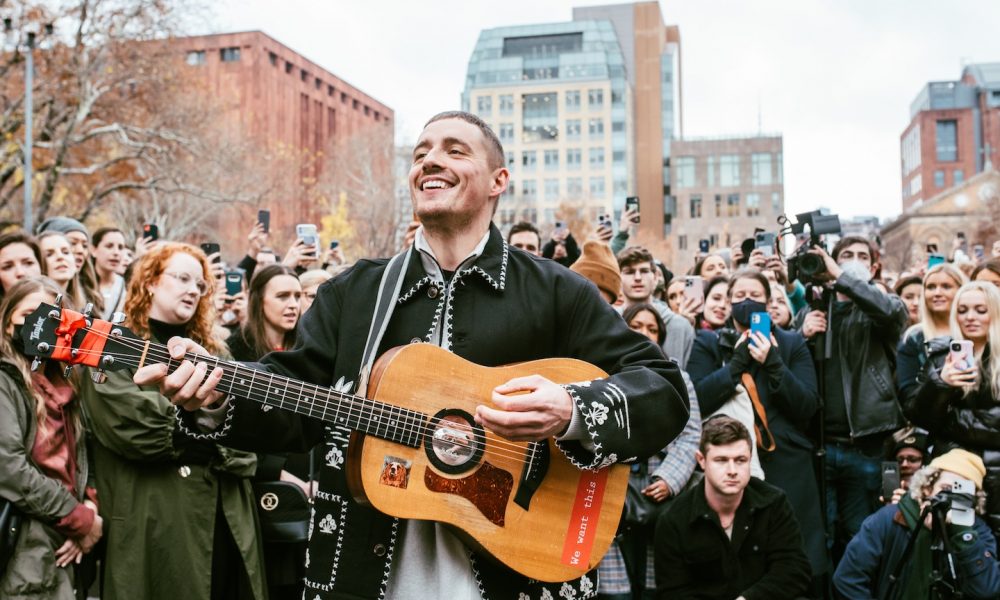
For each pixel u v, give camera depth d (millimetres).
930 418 4691
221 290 6055
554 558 2289
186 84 27922
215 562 3836
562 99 94000
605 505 2363
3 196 29438
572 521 2322
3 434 3434
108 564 3635
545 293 2410
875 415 5496
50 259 5027
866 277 5574
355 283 2451
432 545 2287
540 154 94000
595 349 2416
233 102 42625
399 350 2242
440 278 2391
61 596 3508
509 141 94562
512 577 2291
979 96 116312
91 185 29000
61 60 23953
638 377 2299
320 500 2291
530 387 2145
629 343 2434
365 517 2242
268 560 4148
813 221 5625
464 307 2375
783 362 5332
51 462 3602
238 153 31188
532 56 96188
